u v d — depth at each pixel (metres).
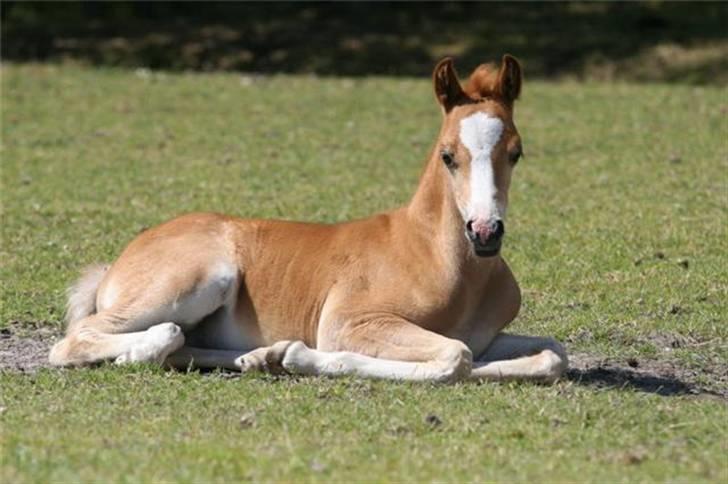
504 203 10.66
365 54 37.44
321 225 11.97
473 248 10.66
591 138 25.11
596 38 38.16
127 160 23.69
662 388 11.48
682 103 28.66
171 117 27.66
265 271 11.79
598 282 15.36
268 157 23.89
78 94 29.94
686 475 8.73
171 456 8.81
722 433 9.77
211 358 11.62
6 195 20.67
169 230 12.05
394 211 11.72
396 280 11.28
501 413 10.07
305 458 8.85
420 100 29.78
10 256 16.70
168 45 37.97
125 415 9.98
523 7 41.06
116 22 39.97
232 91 30.70
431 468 8.70
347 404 10.25
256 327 11.81
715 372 12.21
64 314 13.96
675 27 38.84
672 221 18.39
